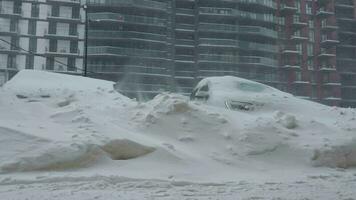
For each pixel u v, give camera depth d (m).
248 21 69.50
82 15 66.75
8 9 64.75
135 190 6.52
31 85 14.73
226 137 9.48
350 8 80.06
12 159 7.48
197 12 67.88
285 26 74.00
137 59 63.28
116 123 9.71
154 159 8.38
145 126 9.72
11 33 64.19
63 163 7.68
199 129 9.69
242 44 67.19
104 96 12.39
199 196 6.16
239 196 6.21
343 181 7.82
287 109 11.88
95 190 6.40
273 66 69.38
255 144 9.30
